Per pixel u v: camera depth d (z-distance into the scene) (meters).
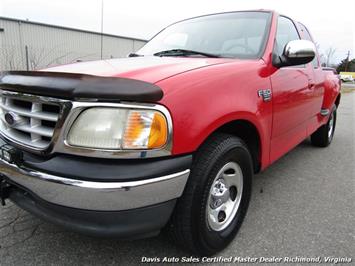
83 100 1.49
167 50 2.89
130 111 1.49
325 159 4.31
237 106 1.95
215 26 2.96
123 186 1.48
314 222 2.52
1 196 1.92
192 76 1.79
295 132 3.10
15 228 2.32
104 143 1.49
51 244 2.14
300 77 2.98
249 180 2.26
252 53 2.52
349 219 2.58
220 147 1.89
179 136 1.60
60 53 24.22
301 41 2.53
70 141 1.53
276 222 2.51
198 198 1.78
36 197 1.68
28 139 1.74
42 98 1.61
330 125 4.93
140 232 1.60
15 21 21.64
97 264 1.96
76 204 1.53
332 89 4.41
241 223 2.27
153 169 1.54
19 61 22.00
